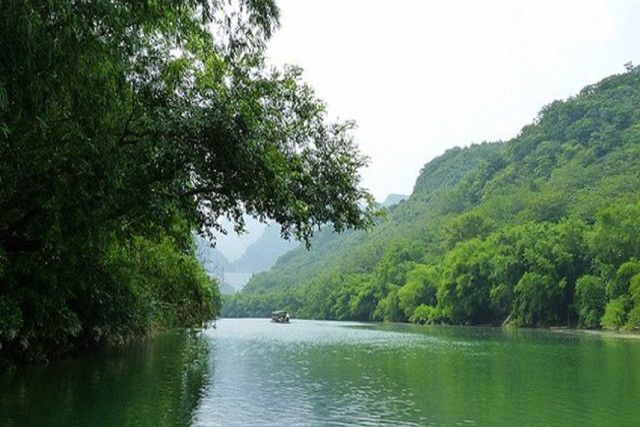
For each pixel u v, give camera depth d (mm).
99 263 31219
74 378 27172
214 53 19109
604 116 196750
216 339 67438
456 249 128250
